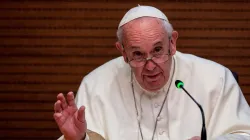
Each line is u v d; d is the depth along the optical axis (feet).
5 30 70.54
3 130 72.43
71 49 70.69
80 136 34.14
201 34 69.56
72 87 71.26
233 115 39.34
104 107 40.65
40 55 70.95
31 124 72.28
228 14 69.26
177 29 69.56
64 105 33.96
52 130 72.28
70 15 70.08
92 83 42.47
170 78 40.68
